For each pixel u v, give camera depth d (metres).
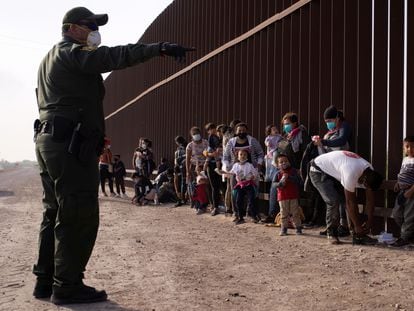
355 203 6.71
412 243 6.68
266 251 6.53
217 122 12.15
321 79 8.40
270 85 9.92
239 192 9.18
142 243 7.35
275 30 9.70
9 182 32.59
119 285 4.95
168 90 16.12
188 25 14.26
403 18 7.05
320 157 7.00
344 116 7.85
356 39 7.79
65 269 4.24
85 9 4.38
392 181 6.99
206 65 12.95
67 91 4.21
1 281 5.16
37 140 4.27
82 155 4.14
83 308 4.17
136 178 13.95
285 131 8.51
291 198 7.71
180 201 12.95
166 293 4.64
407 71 6.89
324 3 8.38
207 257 6.24
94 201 4.25
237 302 4.34
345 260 5.88
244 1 10.97
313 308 4.14
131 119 21.69
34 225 9.66
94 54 4.07
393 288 4.68
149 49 4.00
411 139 6.59
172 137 15.63
